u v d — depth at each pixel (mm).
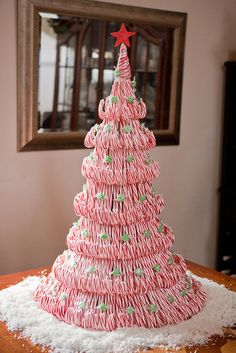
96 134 1980
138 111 1961
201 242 3670
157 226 2002
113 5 2926
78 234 1992
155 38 3158
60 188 2936
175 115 3328
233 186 3658
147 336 1822
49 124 2838
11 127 2711
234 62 3428
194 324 1914
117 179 1895
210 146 3605
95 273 1910
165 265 1989
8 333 1870
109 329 1850
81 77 2914
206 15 3406
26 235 2859
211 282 2342
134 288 1881
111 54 3004
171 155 3398
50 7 2709
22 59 2672
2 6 2592
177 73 3283
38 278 2328
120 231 1921
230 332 1910
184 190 3514
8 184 2754
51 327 1874
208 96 3525
